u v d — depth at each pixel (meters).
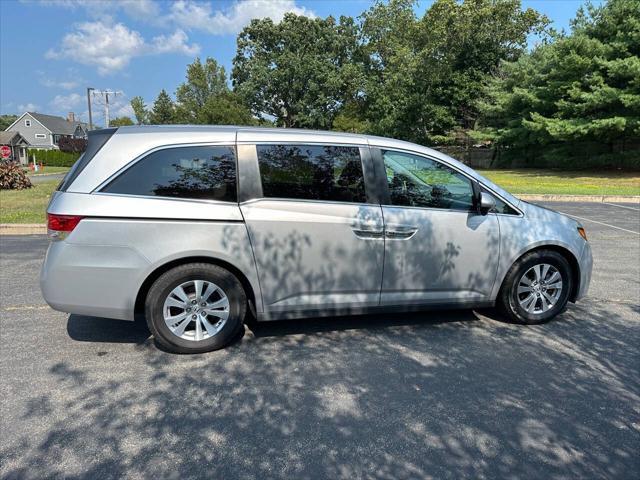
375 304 4.12
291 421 2.92
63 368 3.58
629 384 3.42
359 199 4.01
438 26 33.72
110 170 3.62
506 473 2.48
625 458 2.61
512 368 3.64
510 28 34.16
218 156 3.77
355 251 3.97
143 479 2.40
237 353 3.87
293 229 3.83
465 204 4.27
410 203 4.15
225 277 3.81
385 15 46.03
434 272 4.20
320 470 2.49
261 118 57.44
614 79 22.84
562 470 2.51
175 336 3.78
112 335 4.22
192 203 3.69
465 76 34.44
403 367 3.65
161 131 3.76
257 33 53.66
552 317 4.58
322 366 3.65
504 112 29.80
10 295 5.38
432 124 36.03
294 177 3.89
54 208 3.60
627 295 5.45
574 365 3.70
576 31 24.45
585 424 2.92
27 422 2.87
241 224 3.75
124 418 2.93
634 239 8.75
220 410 3.03
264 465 2.52
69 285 3.58
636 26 21.39
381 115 38.72
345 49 52.53
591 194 15.63
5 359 3.72
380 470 2.49
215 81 72.00
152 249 3.62
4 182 17.53
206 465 2.52
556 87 25.12
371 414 3.00
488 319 4.67
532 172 27.33
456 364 3.70
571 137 24.20
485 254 4.29
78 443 2.68
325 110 50.12
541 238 4.40
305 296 3.96
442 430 2.85
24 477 2.40
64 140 61.22
